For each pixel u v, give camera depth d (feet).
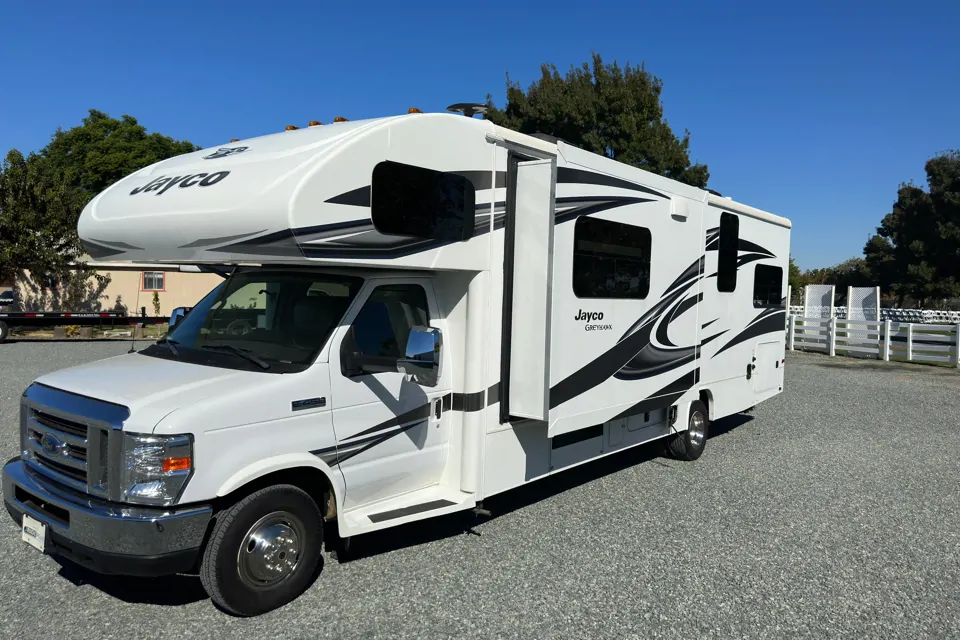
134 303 83.46
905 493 22.06
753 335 28.37
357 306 14.12
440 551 16.12
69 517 11.59
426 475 15.74
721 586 14.82
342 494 13.71
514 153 16.28
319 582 14.16
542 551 16.33
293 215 11.87
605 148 82.33
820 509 20.21
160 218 13.42
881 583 15.23
